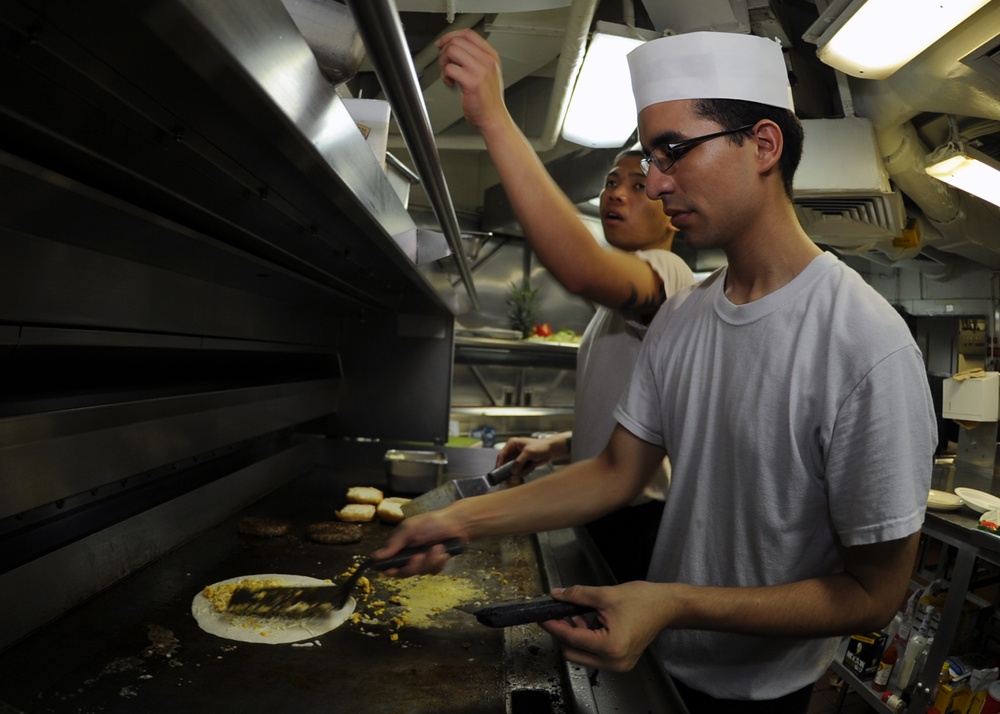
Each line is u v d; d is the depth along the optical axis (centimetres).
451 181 450
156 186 96
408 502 181
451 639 118
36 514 121
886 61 183
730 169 86
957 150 244
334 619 122
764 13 203
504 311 504
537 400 529
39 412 100
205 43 46
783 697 98
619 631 77
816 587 82
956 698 248
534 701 99
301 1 84
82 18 47
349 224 122
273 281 177
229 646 109
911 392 78
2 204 81
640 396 112
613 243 166
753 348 91
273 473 214
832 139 253
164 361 156
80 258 109
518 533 110
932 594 278
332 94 79
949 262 492
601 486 112
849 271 87
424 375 312
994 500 266
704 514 98
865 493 78
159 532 143
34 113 68
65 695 91
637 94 94
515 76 271
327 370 302
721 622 83
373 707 95
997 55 175
